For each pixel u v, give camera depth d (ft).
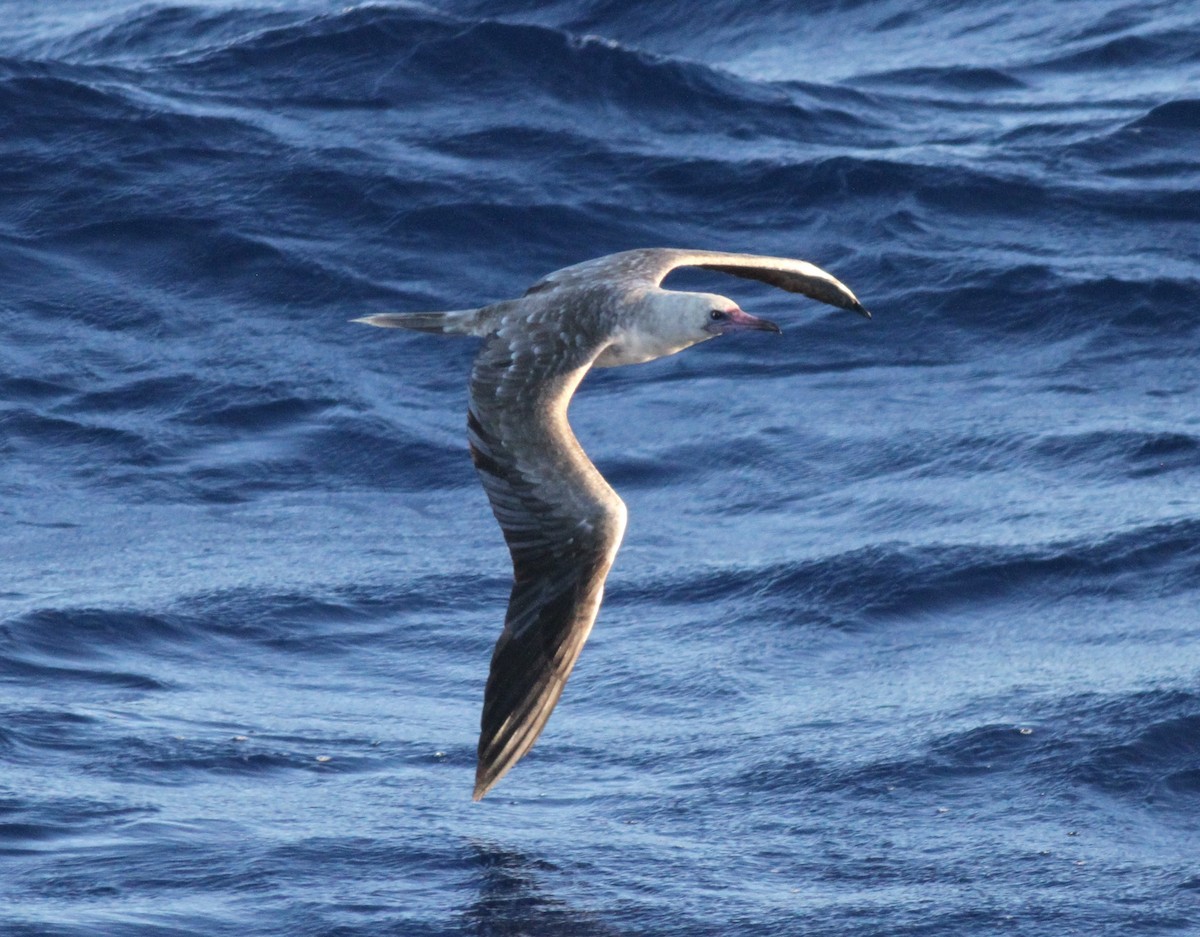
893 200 90.07
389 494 64.54
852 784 40.01
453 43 104.68
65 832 37.47
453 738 43.34
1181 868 36.01
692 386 72.54
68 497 63.46
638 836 37.73
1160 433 65.00
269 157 91.97
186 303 79.46
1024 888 35.27
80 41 133.69
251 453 67.36
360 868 36.11
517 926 33.81
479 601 53.72
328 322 78.54
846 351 75.97
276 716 44.73
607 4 134.10
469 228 86.43
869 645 49.32
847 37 125.18
